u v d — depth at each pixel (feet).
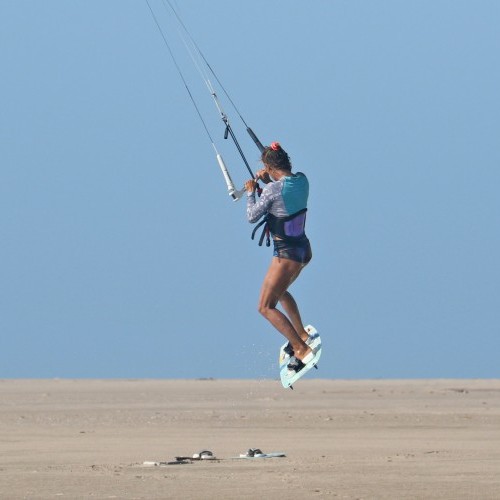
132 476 248.93
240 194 209.77
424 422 462.60
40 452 322.75
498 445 340.59
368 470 258.57
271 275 206.59
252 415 515.91
